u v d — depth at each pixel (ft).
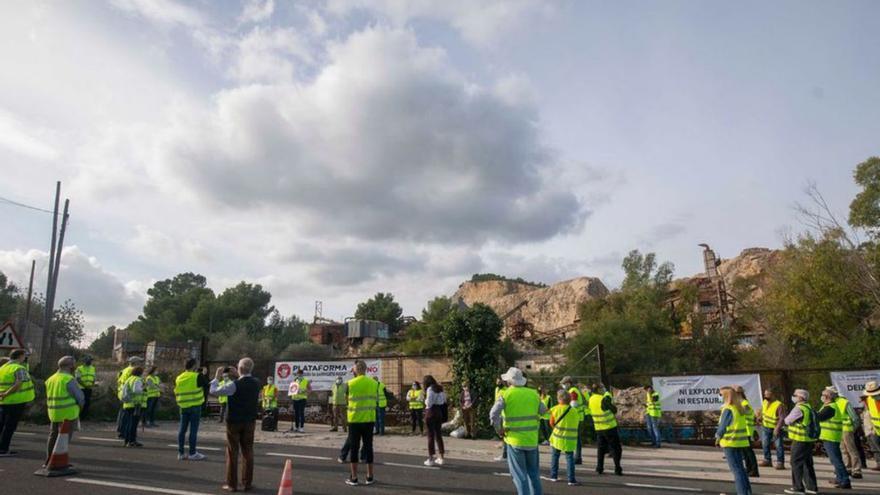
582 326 156.97
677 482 36.04
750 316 148.46
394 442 53.62
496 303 292.81
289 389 64.90
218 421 65.77
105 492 26.96
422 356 71.20
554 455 36.04
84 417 60.18
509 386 24.79
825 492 34.45
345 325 232.12
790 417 34.14
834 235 100.32
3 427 36.81
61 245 79.97
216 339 176.14
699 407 58.23
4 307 142.31
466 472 36.40
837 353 89.81
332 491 29.01
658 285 175.22
